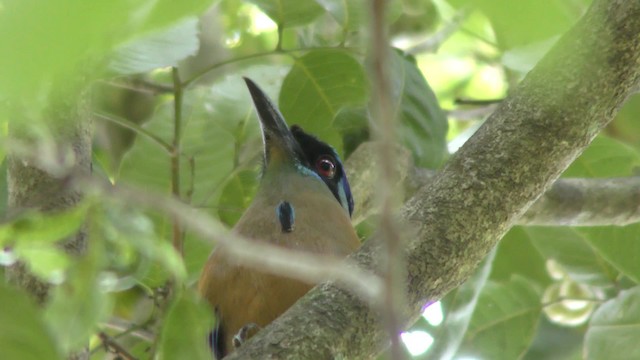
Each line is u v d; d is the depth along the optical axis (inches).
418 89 424.8
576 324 509.0
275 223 384.5
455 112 557.3
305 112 430.6
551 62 279.7
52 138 247.9
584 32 278.2
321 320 251.8
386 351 293.4
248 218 392.5
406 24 488.4
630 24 274.8
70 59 147.3
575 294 513.7
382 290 168.1
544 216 426.6
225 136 430.9
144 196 207.5
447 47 591.5
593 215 428.5
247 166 439.8
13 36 144.4
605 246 439.8
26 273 284.2
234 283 356.8
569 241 470.0
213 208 422.6
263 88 462.3
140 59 308.3
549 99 277.4
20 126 232.5
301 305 256.7
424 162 419.8
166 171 417.7
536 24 162.6
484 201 272.5
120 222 206.4
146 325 370.0
